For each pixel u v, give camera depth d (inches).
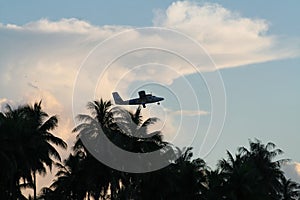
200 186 5191.9
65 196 5344.5
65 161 5442.9
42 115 4719.5
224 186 4970.5
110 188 4660.4
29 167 4252.0
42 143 4311.0
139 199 4859.7
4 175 4025.6
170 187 4832.7
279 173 5856.3
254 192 4948.3
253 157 5831.7
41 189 5521.7
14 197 4389.8
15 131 4055.1
